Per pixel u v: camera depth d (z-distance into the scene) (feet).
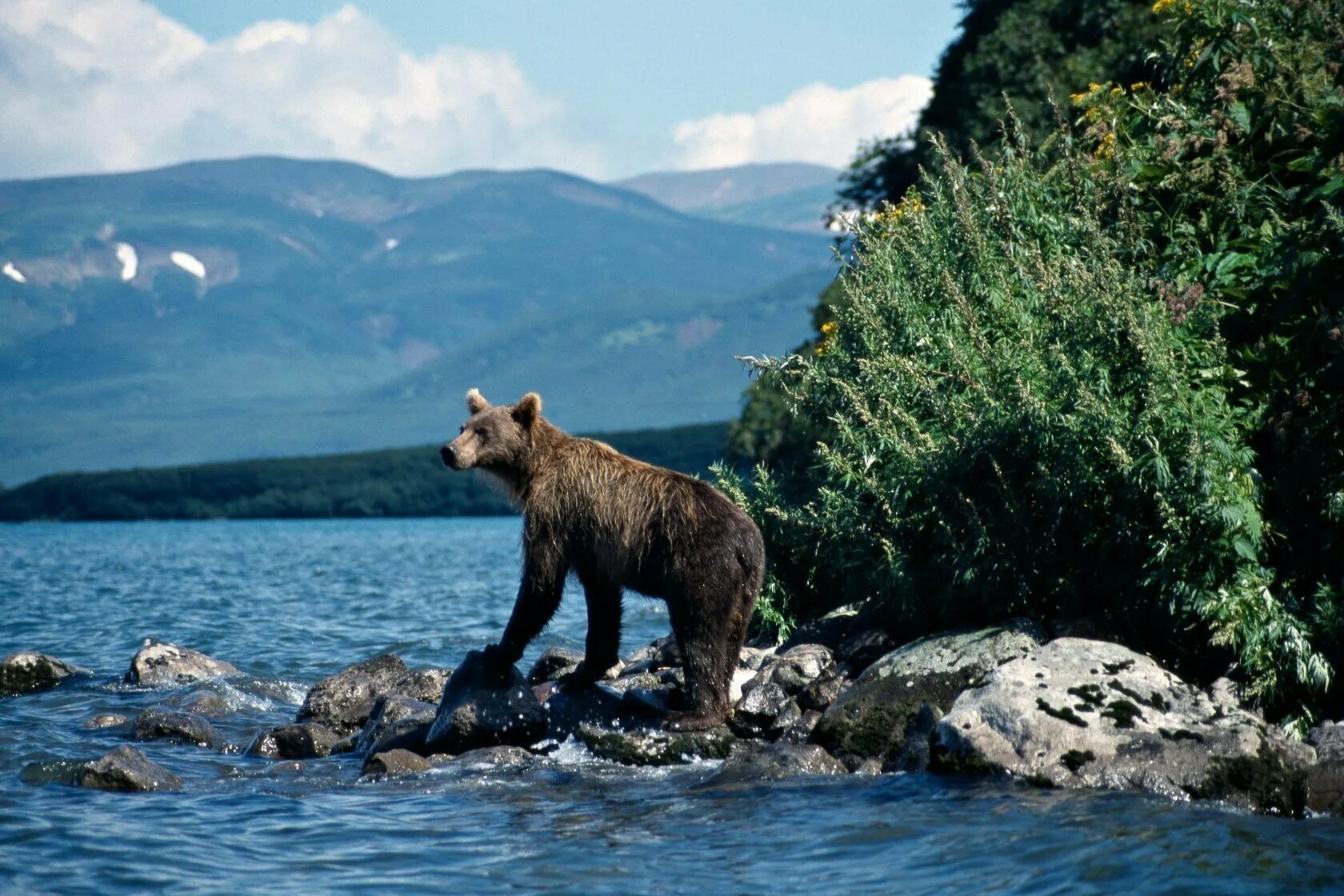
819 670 65.16
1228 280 63.62
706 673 60.95
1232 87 70.23
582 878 43.96
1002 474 59.88
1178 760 49.55
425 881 44.04
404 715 67.62
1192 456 53.72
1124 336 57.26
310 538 467.11
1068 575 60.44
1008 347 62.03
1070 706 51.93
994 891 41.06
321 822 51.39
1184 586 54.80
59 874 45.03
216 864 46.06
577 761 60.95
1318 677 53.72
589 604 65.05
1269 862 42.01
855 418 70.38
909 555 64.03
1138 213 69.05
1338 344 55.01
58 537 485.97
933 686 57.72
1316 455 55.21
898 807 49.78
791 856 45.42
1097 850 43.45
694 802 52.90
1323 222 60.54
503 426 64.13
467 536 473.67
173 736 70.64
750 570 61.05
